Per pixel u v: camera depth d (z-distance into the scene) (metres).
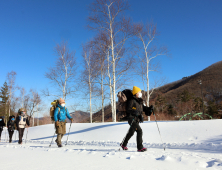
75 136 9.62
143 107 4.91
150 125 9.41
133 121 4.51
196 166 2.43
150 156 3.07
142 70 20.42
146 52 20.69
